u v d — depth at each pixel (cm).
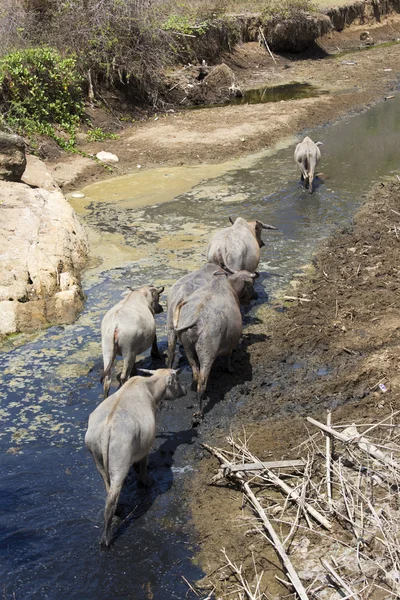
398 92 2892
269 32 3522
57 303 1205
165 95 2714
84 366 1059
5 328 1152
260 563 686
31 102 2166
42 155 2038
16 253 1296
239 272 1059
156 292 1023
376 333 1094
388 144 2181
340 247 1431
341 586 630
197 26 3092
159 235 1521
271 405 946
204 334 922
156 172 1959
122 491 802
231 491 788
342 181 1855
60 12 2522
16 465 852
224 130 2314
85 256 1422
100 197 1777
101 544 721
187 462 845
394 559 643
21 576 692
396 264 1329
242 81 3134
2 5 2544
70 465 852
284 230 1533
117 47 2530
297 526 706
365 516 703
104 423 721
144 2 2591
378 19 4288
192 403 963
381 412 896
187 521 754
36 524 756
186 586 674
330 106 2628
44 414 950
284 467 795
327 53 3744
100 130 2270
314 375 1012
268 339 1110
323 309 1185
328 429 805
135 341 935
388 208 1636
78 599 666
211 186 1831
